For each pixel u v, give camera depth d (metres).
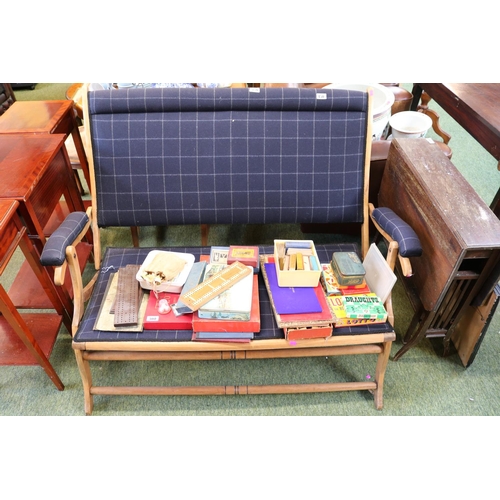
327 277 1.44
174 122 1.54
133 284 1.41
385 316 1.31
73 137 1.97
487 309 1.44
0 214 1.24
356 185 1.62
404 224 1.40
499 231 1.26
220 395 1.59
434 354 1.72
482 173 2.75
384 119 2.02
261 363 1.69
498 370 1.66
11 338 1.58
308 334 1.28
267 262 1.51
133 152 1.55
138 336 1.29
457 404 1.54
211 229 2.39
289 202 1.63
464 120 1.91
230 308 1.25
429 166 1.54
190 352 1.38
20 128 1.71
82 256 1.93
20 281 1.78
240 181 1.59
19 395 1.56
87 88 1.52
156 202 1.61
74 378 1.62
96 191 1.59
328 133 1.57
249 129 1.55
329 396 1.58
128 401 1.56
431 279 1.42
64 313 1.66
